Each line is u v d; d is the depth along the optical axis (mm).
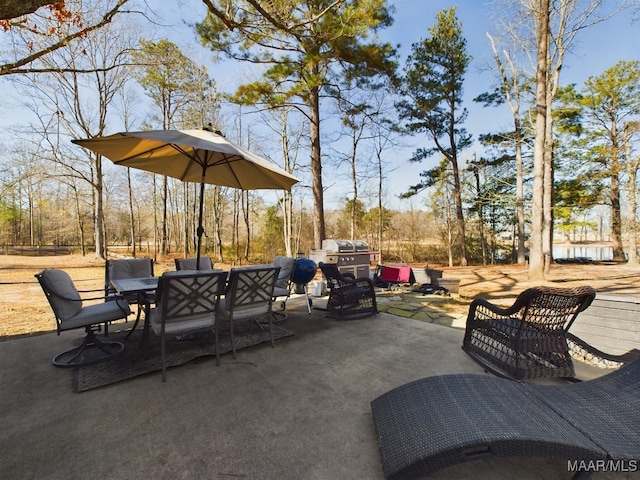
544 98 7625
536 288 2178
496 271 10969
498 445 1368
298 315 4551
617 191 13688
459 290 6867
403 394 1873
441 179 15203
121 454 1645
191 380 2475
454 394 1744
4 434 1799
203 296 2637
